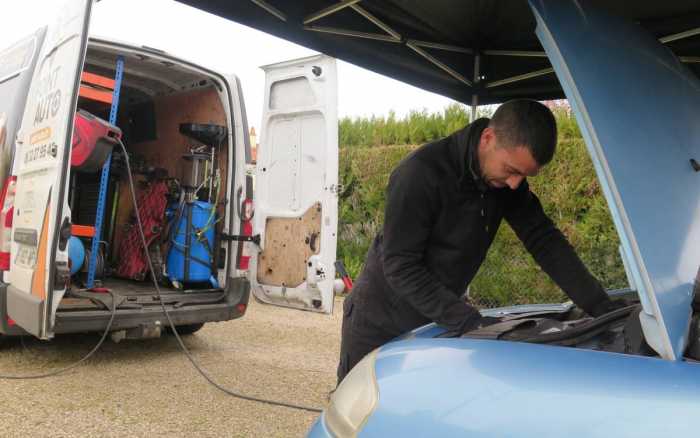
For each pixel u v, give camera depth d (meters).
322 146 4.84
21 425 3.34
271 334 6.03
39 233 3.88
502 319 1.78
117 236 6.22
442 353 1.44
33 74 4.57
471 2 3.06
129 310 4.50
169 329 5.68
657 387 1.09
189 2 2.73
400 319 2.26
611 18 1.71
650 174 1.39
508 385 1.23
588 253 6.17
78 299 4.62
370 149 8.80
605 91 1.43
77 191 6.37
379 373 1.50
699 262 1.40
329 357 5.23
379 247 2.37
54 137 3.83
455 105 8.20
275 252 5.14
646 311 1.26
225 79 5.27
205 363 4.84
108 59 5.35
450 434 1.23
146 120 6.37
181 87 5.85
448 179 2.02
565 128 6.57
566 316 2.12
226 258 5.25
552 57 1.44
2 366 4.46
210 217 5.29
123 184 6.29
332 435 1.49
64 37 4.05
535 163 1.79
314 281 4.81
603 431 1.06
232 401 3.96
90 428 3.37
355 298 2.39
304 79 4.99
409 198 1.99
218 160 5.43
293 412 3.82
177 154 5.95
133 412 3.65
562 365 1.23
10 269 4.30
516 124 1.77
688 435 0.99
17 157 4.43
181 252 5.34
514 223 2.30
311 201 4.89
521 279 6.75
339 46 3.30
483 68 3.78
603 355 1.26
